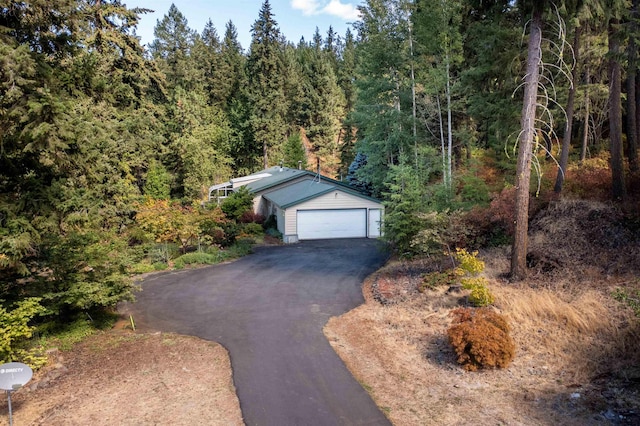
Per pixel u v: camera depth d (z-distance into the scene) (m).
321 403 6.69
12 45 7.73
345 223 25.41
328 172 55.38
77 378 7.68
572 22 12.01
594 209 12.78
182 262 17.72
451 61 18.75
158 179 31.00
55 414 6.43
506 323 8.50
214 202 33.94
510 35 15.38
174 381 7.52
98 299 9.73
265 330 10.09
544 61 15.18
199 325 10.61
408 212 14.95
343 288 13.90
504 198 14.58
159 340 9.59
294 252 20.94
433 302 11.11
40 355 8.39
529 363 7.80
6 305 8.52
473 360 7.85
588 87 18.77
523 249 11.25
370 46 21.39
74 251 9.88
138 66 26.03
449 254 13.61
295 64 62.91
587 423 5.96
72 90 8.69
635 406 6.22
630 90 15.57
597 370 7.26
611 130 13.34
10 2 7.72
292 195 26.78
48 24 8.72
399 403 6.73
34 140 7.46
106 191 20.22
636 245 10.88
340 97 62.44
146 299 13.09
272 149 49.94
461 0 17.61
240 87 53.31
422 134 21.48
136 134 27.56
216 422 6.16
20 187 8.67
